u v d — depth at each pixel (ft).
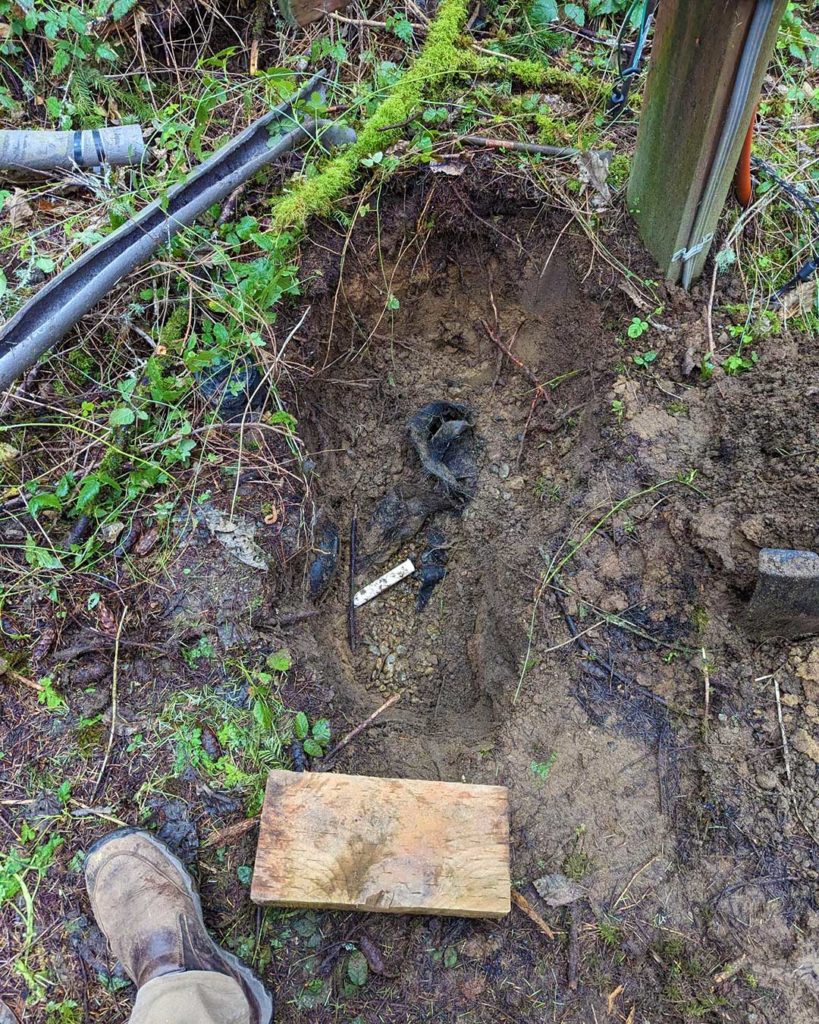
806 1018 4.94
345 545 7.72
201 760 5.72
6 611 6.07
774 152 7.36
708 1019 5.02
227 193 7.06
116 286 6.84
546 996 5.16
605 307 7.02
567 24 8.11
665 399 6.65
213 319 6.88
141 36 7.87
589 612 6.27
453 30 7.70
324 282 7.09
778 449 6.14
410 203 7.32
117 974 5.22
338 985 5.22
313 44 7.80
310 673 6.20
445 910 5.09
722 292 6.89
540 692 6.15
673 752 5.81
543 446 7.59
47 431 6.61
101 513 6.31
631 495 6.42
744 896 5.32
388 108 7.15
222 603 6.18
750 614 5.73
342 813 5.28
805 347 6.56
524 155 7.21
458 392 8.21
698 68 5.20
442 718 6.90
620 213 7.07
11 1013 5.12
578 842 5.57
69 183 7.31
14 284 6.93
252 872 5.45
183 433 6.47
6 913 5.35
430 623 7.63
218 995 4.68
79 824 5.55
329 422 7.75
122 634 6.03
